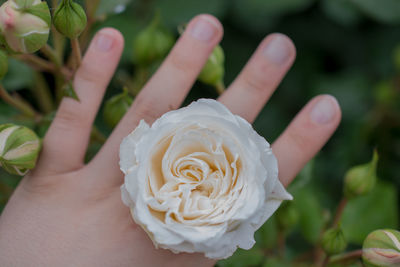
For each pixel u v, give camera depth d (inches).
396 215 13.4
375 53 15.4
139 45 12.3
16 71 12.7
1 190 11.9
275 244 12.7
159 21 12.6
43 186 10.7
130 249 10.2
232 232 9.1
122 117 11.6
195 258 10.3
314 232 12.9
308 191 13.1
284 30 15.1
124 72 13.5
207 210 9.0
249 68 11.5
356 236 13.3
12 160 10.3
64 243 10.3
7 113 12.6
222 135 9.0
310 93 15.6
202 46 11.3
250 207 9.0
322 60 15.7
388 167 14.8
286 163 11.2
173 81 11.2
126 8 13.9
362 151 15.0
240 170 9.1
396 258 10.4
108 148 10.8
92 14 12.1
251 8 14.1
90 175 10.7
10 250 10.3
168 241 8.9
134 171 9.0
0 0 10.6
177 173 9.3
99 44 11.0
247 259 12.1
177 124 9.0
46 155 10.8
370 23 15.0
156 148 9.1
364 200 13.5
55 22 10.4
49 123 11.9
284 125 15.3
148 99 11.1
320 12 15.0
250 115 11.5
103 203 10.5
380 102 15.1
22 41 10.1
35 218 10.5
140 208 8.9
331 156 15.1
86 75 11.0
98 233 10.3
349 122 15.4
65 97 11.0
